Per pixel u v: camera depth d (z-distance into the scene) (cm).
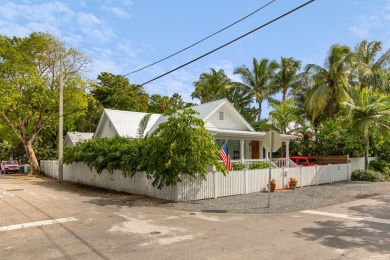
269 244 687
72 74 2956
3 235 786
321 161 2414
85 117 4462
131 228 842
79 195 1554
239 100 3912
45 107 3005
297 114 3350
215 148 1334
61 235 777
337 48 2694
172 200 1305
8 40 2784
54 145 3928
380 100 2220
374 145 2442
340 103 2658
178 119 1295
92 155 1916
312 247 666
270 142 1148
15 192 1691
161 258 600
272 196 1417
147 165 1406
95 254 629
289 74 3669
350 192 1536
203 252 634
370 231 801
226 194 1430
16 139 3581
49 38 2848
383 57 3167
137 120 2759
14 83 2683
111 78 4625
